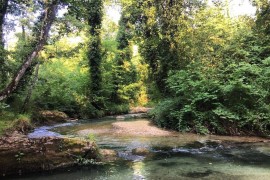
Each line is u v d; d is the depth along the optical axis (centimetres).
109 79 3158
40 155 919
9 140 923
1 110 1778
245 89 1571
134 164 972
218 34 1959
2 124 1519
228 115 1538
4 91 959
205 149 1194
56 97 2592
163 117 1742
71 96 2698
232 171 882
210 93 1662
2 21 1641
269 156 1071
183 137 1455
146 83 2300
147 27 2127
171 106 1727
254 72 1638
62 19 1420
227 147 1231
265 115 1519
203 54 1880
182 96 1762
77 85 2794
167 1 1975
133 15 2248
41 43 1055
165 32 1995
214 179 805
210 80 1686
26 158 896
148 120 2092
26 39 2075
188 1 2014
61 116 2267
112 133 1562
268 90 1587
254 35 1952
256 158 1043
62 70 2920
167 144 1282
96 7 2680
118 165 961
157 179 812
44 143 941
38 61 2031
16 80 977
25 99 2058
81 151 984
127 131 1609
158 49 2055
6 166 868
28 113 1998
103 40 3145
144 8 2086
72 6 1159
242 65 1689
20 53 1833
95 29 2828
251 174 848
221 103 1639
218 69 1755
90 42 2827
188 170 897
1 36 1731
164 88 2055
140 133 1555
